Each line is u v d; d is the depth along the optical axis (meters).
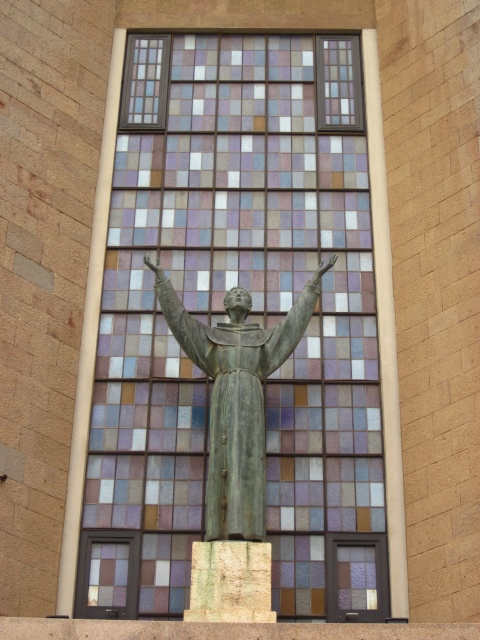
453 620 12.90
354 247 16.03
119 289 15.67
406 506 14.01
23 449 13.75
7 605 12.91
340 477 14.45
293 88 17.41
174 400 14.94
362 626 11.09
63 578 13.60
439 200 15.39
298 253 16.03
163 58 17.55
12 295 14.37
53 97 16.08
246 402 13.15
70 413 14.47
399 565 13.70
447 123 15.80
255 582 12.16
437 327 14.62
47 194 15.38
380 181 16.36
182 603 13.69
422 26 16.88
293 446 14.65
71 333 14.89
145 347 15.27
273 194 16.48
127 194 16.41
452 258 14.85
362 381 15.05
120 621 11.09
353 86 17.33
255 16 17.83
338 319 15.51
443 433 13.95
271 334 13.73
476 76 15.74
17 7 16.22
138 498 14.29
